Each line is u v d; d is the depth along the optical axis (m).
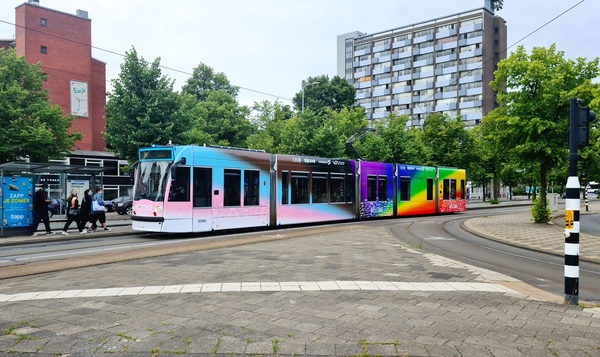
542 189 22.16
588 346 4.58
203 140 32.62
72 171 18.36
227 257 10.34
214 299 6.30
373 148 38.19
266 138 38.84
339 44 134.62
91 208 18.19
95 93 46.81
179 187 15.70
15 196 16.83
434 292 6.88
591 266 11.13
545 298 6.79
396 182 26.42
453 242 15.60
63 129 24.86
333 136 32.59
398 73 97.62
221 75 60.41
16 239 15.59
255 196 18.22
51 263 10.09
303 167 20.50
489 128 22.17
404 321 5.32
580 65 19.59
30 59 40.94
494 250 13.90
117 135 23.22
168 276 8.05
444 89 90.38
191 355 4.23
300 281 7.57
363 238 14.75
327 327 5.06
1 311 5.72
